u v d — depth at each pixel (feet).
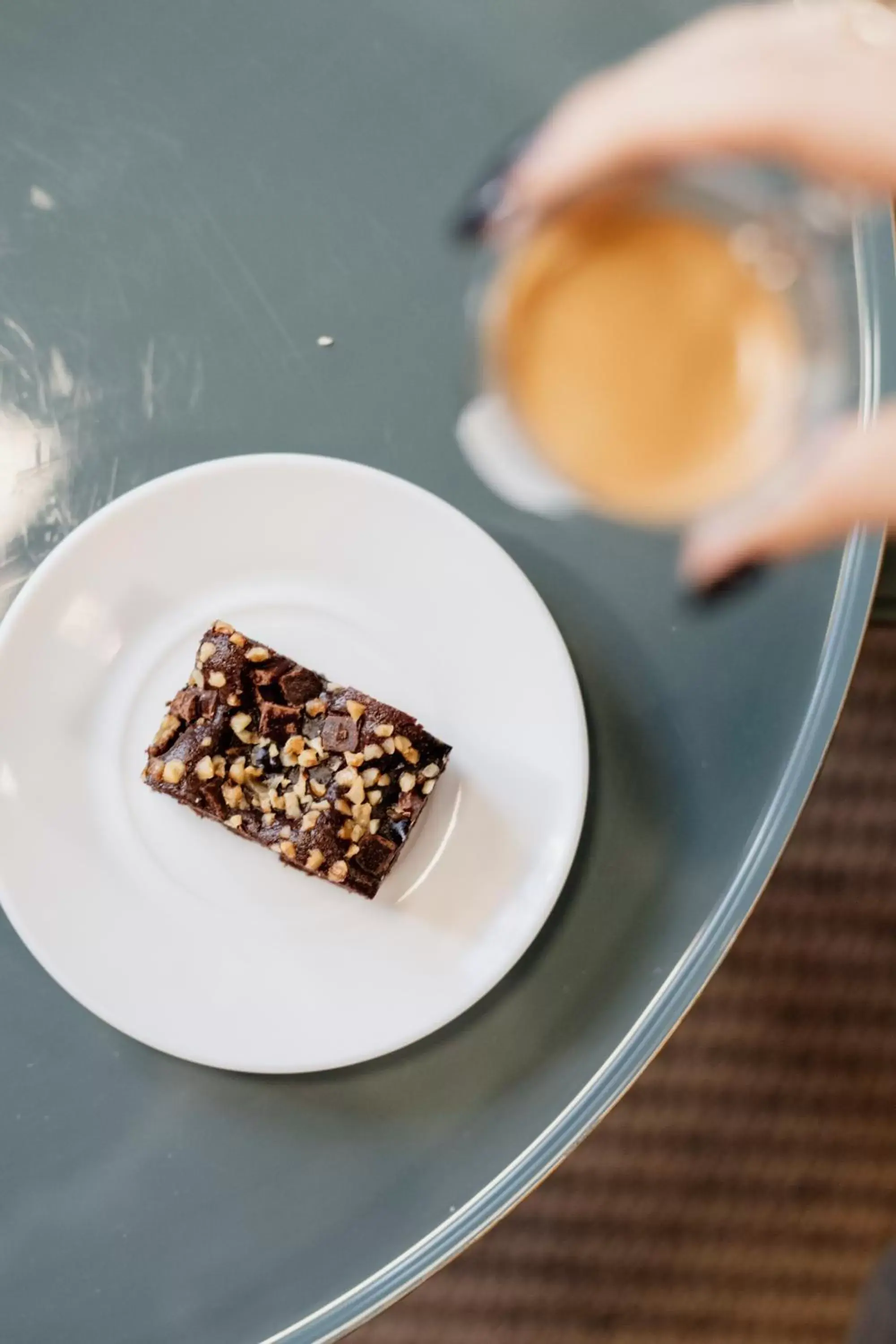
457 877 1.94
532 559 2.01
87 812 1.95
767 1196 2.54
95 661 1.97
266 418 2.02
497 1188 1.90
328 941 1.94
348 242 2.02
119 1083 1.94
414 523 1.95
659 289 1.61
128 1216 1.92
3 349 2.02
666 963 1.94
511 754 1.96
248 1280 1.91
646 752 1.98
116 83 2.03
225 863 1.96
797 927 2.57
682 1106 2.56
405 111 2.03
